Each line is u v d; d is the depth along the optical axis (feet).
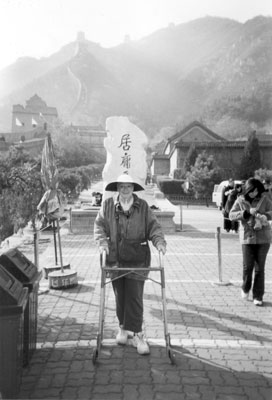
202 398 10.12
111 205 12.79
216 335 14.42
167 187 110.93
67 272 21.47
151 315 16.67
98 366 11.85
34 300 12.65
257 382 10.94
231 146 131.34
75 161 180.34
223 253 31.58
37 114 260.21
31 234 42.19
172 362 11.96
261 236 17.81
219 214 71.72
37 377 11.19
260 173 102.37
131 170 42.73
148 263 12.91
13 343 9.79
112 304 18.15
